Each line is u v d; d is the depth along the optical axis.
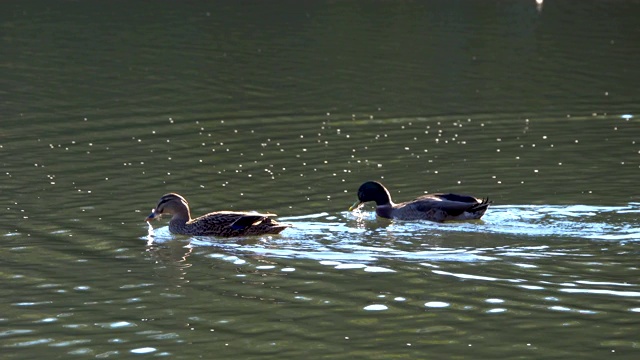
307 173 20.95
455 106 28.27
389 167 21.45
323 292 13.98
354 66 34.09
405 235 16.66
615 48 37.59
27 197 19.02
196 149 23.14
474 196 18.98
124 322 12.94
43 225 17.30
